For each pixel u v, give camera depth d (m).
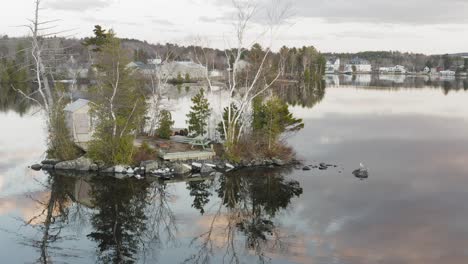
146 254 20.95
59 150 36.50
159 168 35.12
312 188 31.97
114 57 37.47
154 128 46.34
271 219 25.84
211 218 26.02
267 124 39.44
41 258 20.23
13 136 50.66
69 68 79.31
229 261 20.22
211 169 36.00
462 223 25.03
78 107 38.09
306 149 45.19
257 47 48.94
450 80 199.00
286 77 154.62
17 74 107.62
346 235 23.31
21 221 24.89
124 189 31.22
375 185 32.62
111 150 35.22
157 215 26.34
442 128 58.81
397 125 61.31
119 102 36.59
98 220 25.36
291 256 20.75
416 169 37.38
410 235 23.33
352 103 90.69
